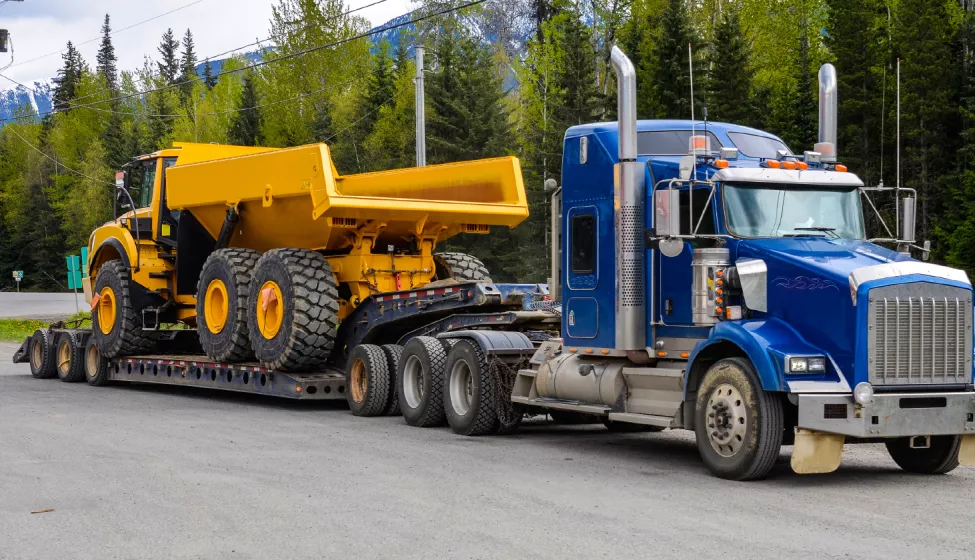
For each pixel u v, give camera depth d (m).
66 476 9.01
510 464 9.77
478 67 49.09
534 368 11.61
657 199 9.12
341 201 13.90
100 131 92.44
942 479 9.10
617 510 7.58
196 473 9.16
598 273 10.39
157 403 15.59
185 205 16.81
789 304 8.76
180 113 85.06
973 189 29.22
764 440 8.58
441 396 12.52
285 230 15.45
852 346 8.34
